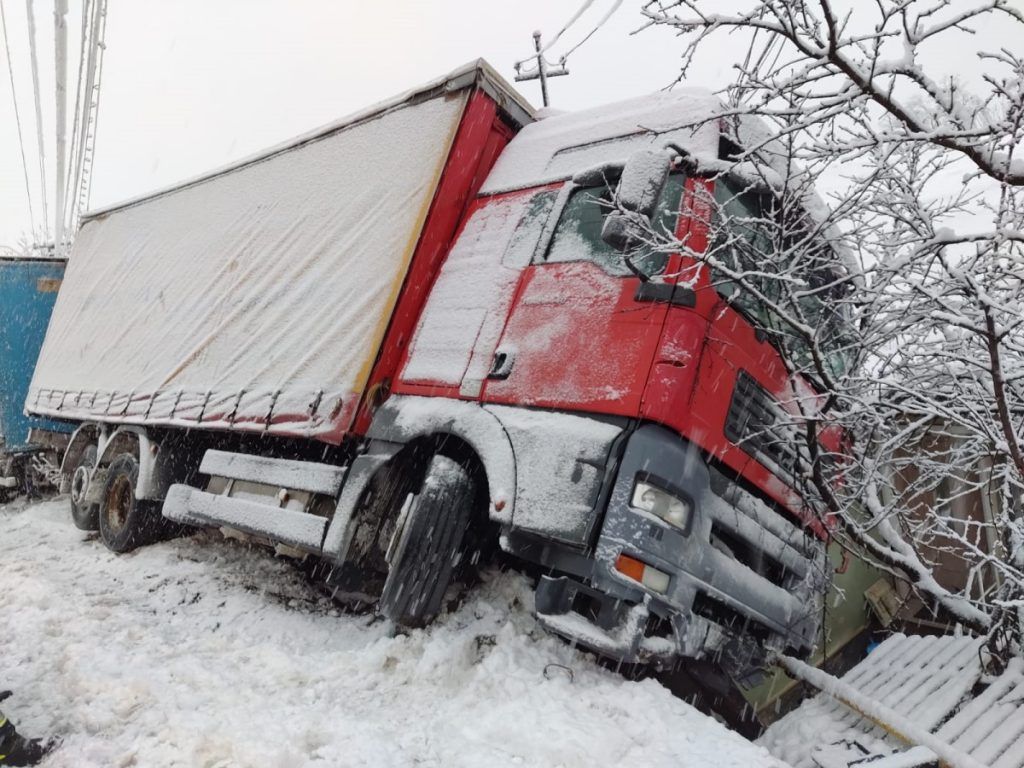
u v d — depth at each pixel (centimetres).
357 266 505
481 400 402
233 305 617
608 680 363
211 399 584
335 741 294
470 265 455
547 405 372
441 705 338
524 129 508
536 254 423
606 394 353
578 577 367
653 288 360
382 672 371
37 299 1018
